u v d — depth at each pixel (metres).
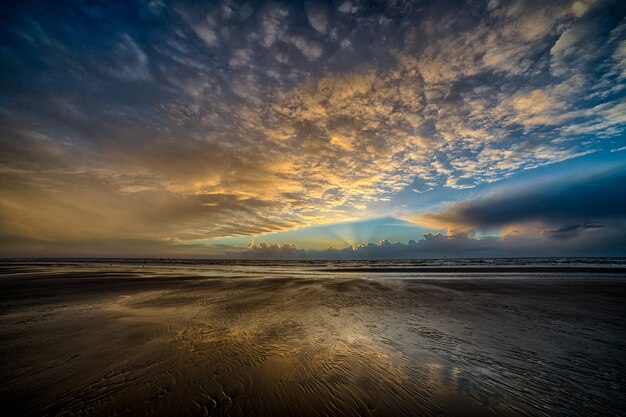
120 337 6.67
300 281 20.02
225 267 45.25
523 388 4.29
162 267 42.94
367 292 14.45
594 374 4.80
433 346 6.14
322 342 6.36
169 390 4.11
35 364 5.07
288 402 3.81
